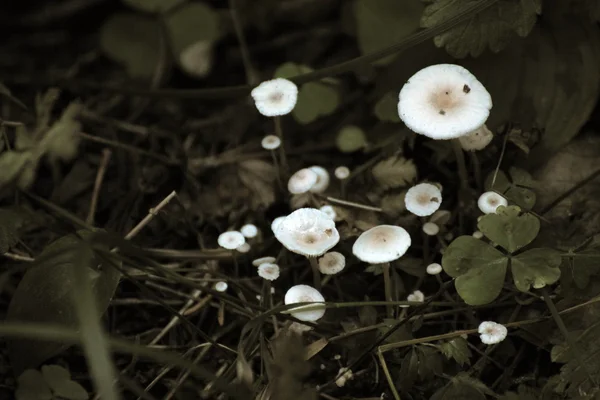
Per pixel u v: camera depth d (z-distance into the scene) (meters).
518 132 0.40
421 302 0.36
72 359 0.38
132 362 0.37
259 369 0.37
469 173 0.41
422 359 0.35
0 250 0.37
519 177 0.38
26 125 0.45
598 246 0.36
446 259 0.35
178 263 0.41
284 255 0.40
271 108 0.38
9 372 0.37
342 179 0.41
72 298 0.36
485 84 0.41
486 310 0.38
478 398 0.34
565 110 0.40
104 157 0.44
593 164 0.40
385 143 0.42
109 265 0.36
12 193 0.42
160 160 0.44
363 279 0.39
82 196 0.44
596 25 0.40
